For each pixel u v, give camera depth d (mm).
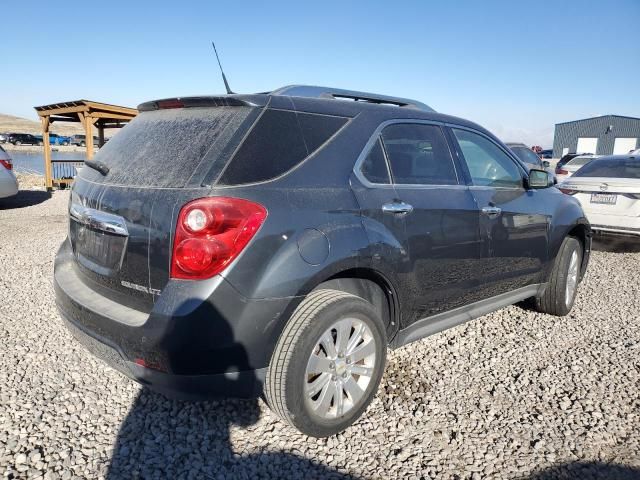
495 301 4012
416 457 2686
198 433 2820
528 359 3896
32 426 2830
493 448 2789
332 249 2635
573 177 8266
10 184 11414
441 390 3395
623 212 7457
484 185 3799
